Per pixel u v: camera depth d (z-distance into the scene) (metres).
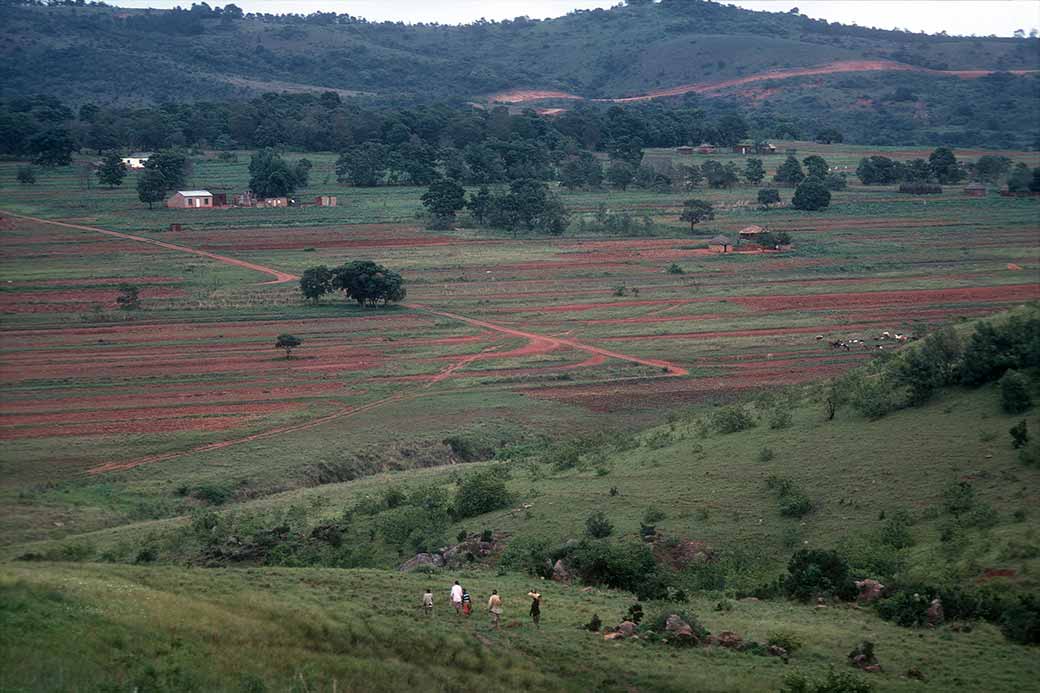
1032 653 39.06
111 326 135.25
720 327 138.25
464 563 56.88
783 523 57.69
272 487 81.75
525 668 37.44
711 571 51.88
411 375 115.62
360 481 80.75
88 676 31.89
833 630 41.97
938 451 61.81
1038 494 53.38
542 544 56.09
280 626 38.81
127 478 81.75
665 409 102.75
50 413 98.81
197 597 41.69
